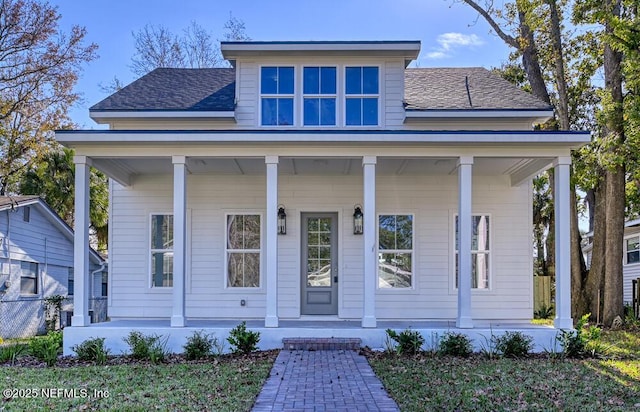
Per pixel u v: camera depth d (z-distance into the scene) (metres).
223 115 11.75
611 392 7.09
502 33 18.50
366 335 10.19
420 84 13.34
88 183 10.54
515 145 10.26
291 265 12.43
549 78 20.25
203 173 12.55
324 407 6.20
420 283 12.37
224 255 12.48
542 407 6.30
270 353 9.74
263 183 12.66
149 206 12.59
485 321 12.32
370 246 10.31
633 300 18.20
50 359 9.20
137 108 11.86
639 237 22.62
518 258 12.48
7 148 24.91
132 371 8.37
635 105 14.16
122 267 12.49
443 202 12.55
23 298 17.30
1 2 22.83
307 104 12.03
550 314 17.89
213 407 6.20
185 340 10.16
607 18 14.33
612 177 15.89
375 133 10.09
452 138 10.08
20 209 16.97
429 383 7.40
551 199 23.70
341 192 12.55
